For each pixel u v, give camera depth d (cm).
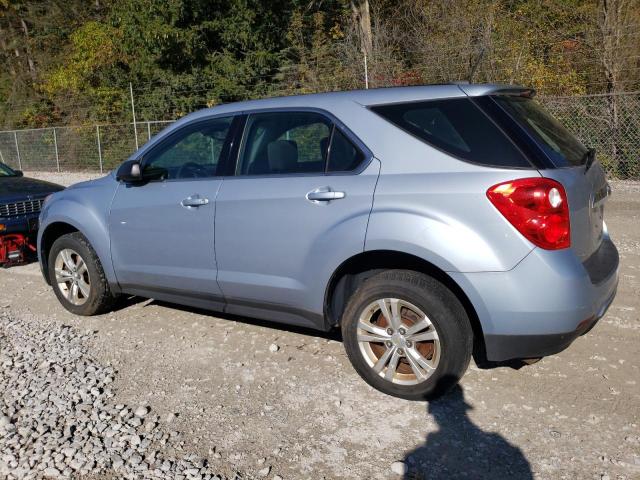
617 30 1220
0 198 682
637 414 338
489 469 297
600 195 375
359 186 362
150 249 467
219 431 340
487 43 1338
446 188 334
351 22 1862
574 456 304
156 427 346
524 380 382
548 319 319
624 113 1159
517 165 325
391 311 359
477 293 327
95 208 502
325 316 388
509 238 320
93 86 2509
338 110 385
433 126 353
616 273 362
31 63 3009
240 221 410
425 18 1583
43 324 524
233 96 2041
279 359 430
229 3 2053
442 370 345
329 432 335
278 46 2109
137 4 2095
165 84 2103
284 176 398
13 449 328
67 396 384
